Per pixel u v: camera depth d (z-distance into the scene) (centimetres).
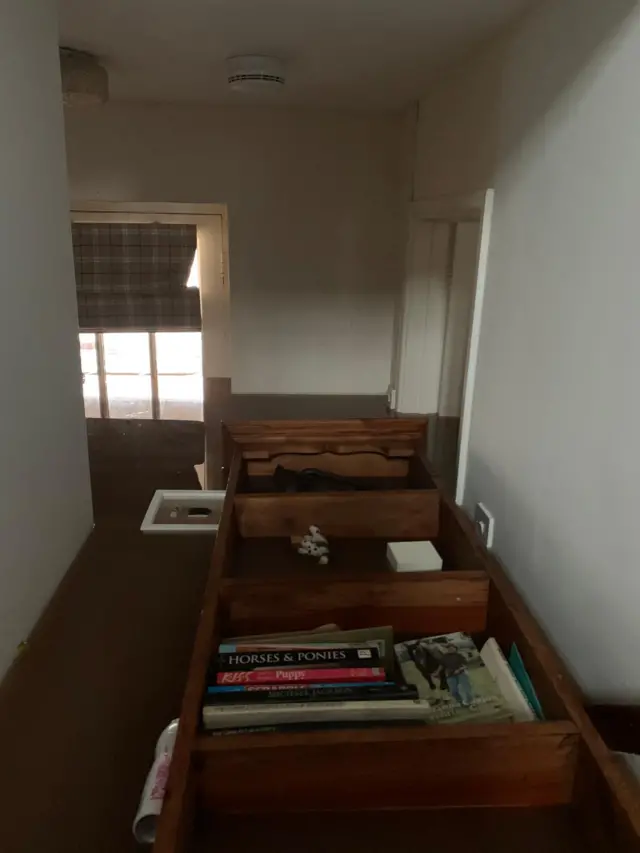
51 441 102
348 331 242
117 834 63
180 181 221
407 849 58
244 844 58
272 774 59
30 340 93
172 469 153
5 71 84
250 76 148
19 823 64
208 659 68
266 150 220
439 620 84
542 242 95
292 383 247
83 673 85
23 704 80
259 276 234
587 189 82
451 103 162
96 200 220
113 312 241
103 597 102
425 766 59
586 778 59
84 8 116
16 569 89
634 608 70
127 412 252
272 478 132
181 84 180
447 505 106
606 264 77
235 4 113
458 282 209
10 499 86
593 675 79
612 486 75
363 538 110
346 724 63
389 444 134
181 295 242
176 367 252
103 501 135
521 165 104
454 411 223
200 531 122
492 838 59
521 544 103
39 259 97
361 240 231
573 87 86
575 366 84
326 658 71
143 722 77
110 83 180
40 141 96
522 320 102
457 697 71
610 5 76
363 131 220
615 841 54
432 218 187
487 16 112
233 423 131
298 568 101
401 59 148
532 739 59
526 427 100
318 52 143
